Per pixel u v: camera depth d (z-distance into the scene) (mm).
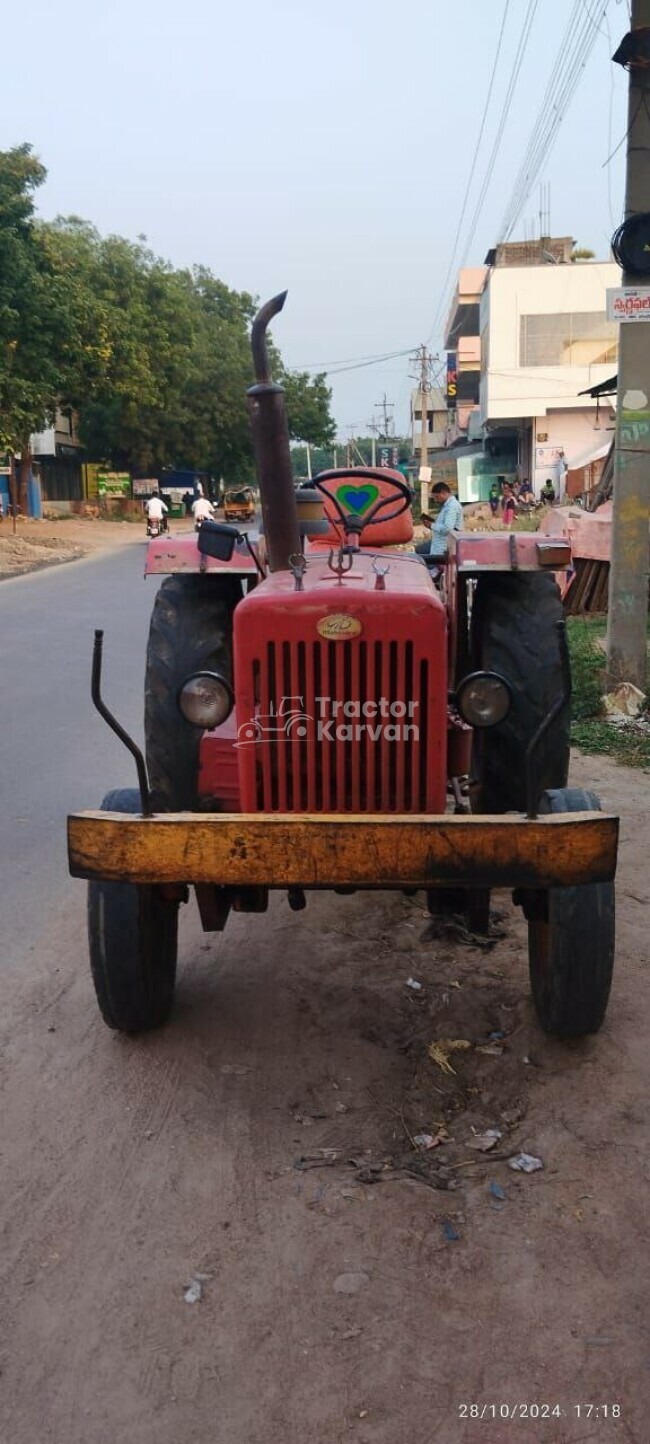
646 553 8328
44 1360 2539
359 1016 4031
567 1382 2447
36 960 4594
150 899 3680
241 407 51875
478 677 3418
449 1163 3209
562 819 3051
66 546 29109
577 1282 2729
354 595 3271
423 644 3275
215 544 4176
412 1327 2607
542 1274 2756
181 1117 3447
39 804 6613
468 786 3926
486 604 4410
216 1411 2400
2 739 8156
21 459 37906
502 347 41875
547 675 4227
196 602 4508
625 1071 3594
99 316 33781
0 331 26562
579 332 41625
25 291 26578
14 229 26547
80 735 8227
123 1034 3938
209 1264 2820
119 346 35750
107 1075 3688
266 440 3672
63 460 50531
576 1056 3686
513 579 4473
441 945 4605
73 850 3170
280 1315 2652
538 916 3590
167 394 44250
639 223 7801
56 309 27297
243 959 4535
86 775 7184
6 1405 2424
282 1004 4141
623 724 8008
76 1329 2623
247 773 3408
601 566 12969
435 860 3055
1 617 15000
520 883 3062
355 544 4422
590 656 9633
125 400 43156
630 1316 2617
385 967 4422
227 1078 3658
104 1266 2820
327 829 3057
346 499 4656
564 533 13148
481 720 3443
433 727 3340
